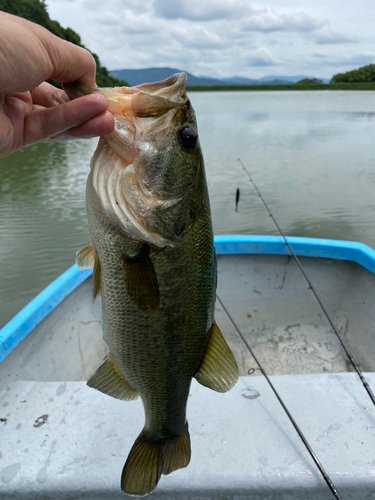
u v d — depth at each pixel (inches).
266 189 112.4
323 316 32.6
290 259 32.3
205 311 13.7
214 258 13.9
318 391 18.0
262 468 14.4
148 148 11.8
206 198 13.4
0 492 13.7
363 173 131.5
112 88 11.9
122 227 11.9
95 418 16.5
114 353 13.4
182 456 14.4
